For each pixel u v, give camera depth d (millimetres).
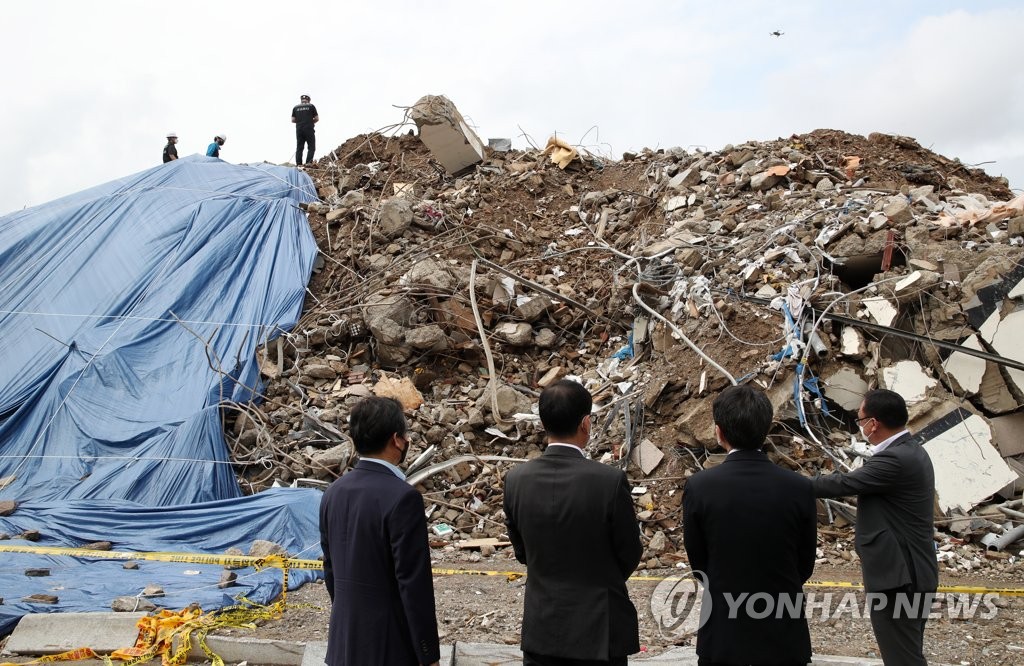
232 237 11922
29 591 6074
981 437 7738
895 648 3957
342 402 9633
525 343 10250
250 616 5719
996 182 13695
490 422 9242
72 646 5293
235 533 7770
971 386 8031
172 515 8008
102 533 7758
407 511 3408
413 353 10141
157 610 5707
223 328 10570
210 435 9102
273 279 11273
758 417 3512
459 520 8180
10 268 11516
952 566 6918
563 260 11711
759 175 12016
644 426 8578
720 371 8281
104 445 9219
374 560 3424
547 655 3398
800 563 3490
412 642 3365
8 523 7832
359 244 11984
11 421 9602
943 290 8555
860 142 13562
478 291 10602
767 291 9109
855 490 3996
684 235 10961
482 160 14328
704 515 3486
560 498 3424
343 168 15266
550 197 13609
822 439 8156
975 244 8844
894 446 4055
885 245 9070
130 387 9812
